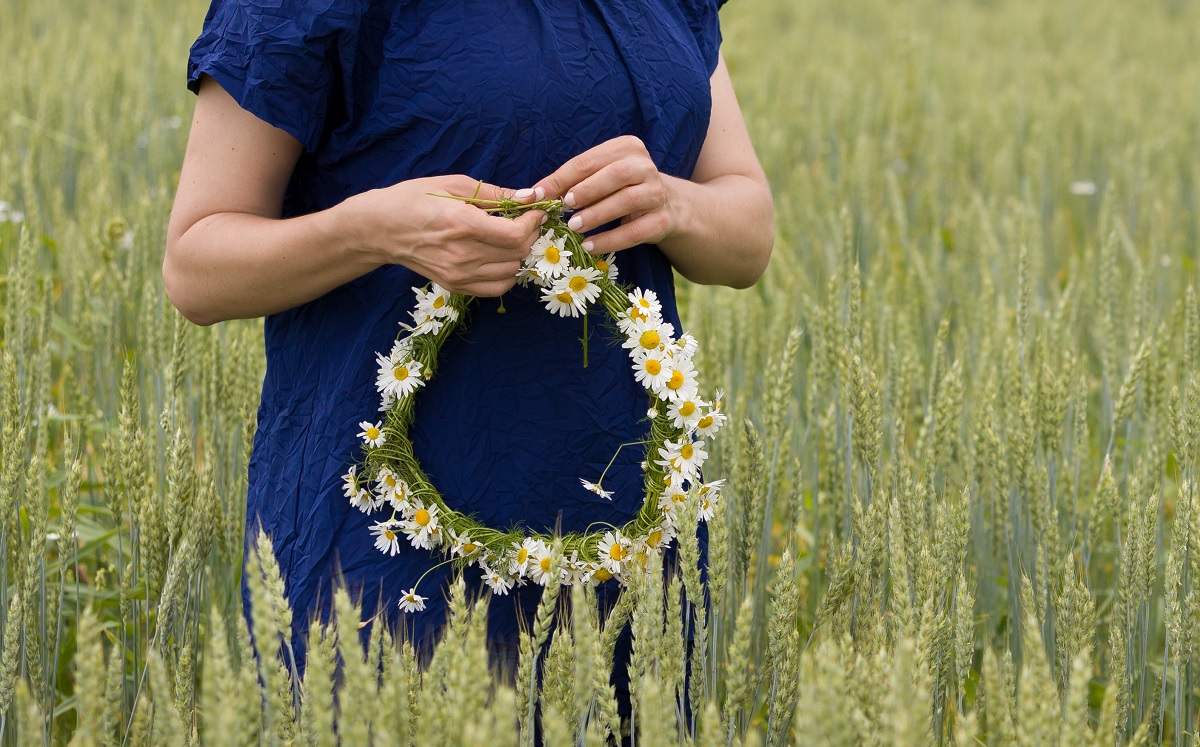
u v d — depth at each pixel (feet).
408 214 6.38
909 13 50.90
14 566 8.09
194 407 10.48
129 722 7.85
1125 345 13.53
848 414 9.21
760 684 7.23
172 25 31.73
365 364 7.16
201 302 6.97
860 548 7.62
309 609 7.31
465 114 6.72
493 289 6.56
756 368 12.21
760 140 23.90
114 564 10.30
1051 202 22.63
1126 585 8.02
